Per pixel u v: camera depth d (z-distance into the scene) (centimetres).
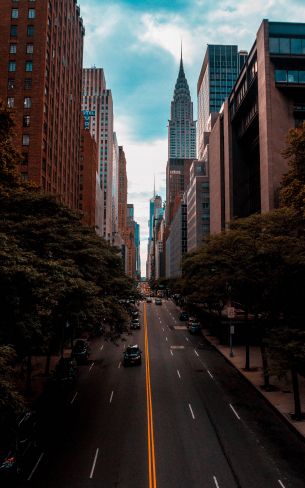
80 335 5062
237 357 3969
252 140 7181
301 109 5800
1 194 2578
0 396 1162
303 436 1903
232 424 2131
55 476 1552
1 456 1534
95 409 2380
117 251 4300
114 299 3203
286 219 2872
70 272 1992
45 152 6203
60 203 2827
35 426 1912
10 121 2644
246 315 3472
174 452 1775
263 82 5872
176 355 4228
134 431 2027
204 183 11981
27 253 1755
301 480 1525
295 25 5894
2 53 6144
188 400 2575
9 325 1536
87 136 11594
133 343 5012
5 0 6266
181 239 16662
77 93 9138
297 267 2216
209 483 1501
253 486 1480
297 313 2288
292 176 3109
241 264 3058
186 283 5681
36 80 6050
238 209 7581
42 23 6200
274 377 3069
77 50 9044
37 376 3152
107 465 1648
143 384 2981
